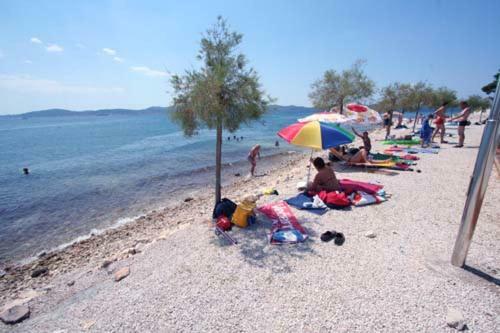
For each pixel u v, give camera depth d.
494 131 2.86
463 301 2.89
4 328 3.06
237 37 5.13
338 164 10.33
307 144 5.44
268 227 5.04
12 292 4.62
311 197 6.36
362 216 5.32
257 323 2.72
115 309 3.08
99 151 24.48
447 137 17.66
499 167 7.79
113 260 4.61
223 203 5.60
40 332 2.85
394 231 4.64
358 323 2.65
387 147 14.35
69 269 5.35
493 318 2.65
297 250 4.14
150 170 15.75
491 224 4.74
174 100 5.28
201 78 4.82
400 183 7.46
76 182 13.29
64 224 8.20
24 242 7.08
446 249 3.99
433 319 2.67
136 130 52.66
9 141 35.53
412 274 3.40
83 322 2.92
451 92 35.12
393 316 2.73
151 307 3.06
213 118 5.00
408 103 24.09
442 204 5.88
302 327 2.64
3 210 9.48
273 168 15.56
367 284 3.25
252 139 32.22
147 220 8.02
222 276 3.56
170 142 30.39
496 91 2.76
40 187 12.46
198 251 4.29
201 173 14.73
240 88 4.90
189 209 8.69
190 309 2.98
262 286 3.31
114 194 11.20
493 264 3.54
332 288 3.21
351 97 14.86
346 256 3.90
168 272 3.76
